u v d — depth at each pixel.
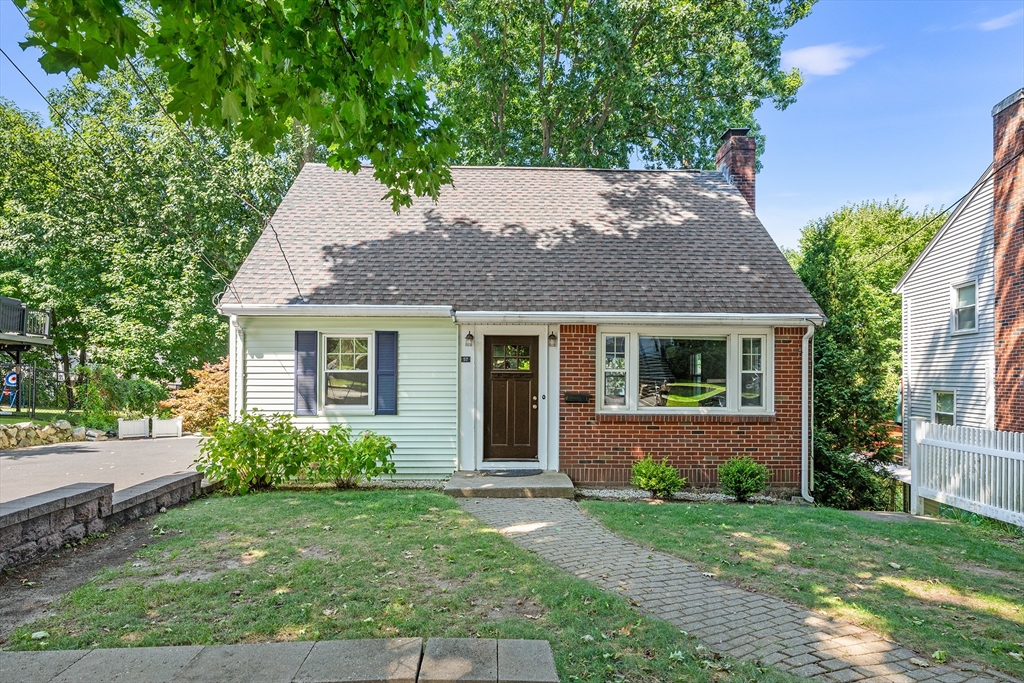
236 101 3.61
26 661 3.11
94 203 19.48
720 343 9.84
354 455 8.49
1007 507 7.18
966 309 15.03
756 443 9.70
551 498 8.41
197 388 15.45
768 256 10.86
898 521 7.36
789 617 4.15
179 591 4.31
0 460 9.86
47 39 3.21
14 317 15.02
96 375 16.58
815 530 6.52
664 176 13.58
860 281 13.59
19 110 22.27
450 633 3.68
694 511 7.47
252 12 3.69
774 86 22.41
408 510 6.96
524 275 10.21
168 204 18.94
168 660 3.11
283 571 4.79
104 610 3.97
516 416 9.95
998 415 13.40
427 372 9.80
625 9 18.97
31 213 19.16
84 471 8.67
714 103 22.38
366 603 4.13
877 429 12.91
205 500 7.63
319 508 7.02
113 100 20.45
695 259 10.73
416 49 4.15
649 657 3.48
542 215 11.93
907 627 3.97
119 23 3.23
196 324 17.72
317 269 10.11
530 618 3.97
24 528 4.92
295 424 9.63
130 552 5.34
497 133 21.12
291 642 3.38
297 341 9.62
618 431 9.69
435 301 9.55
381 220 11.52
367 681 2.92
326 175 12.88
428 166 5.07
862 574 5.09
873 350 13.47
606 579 4.91
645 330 9.77
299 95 4.03
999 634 3.90
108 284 18.33
